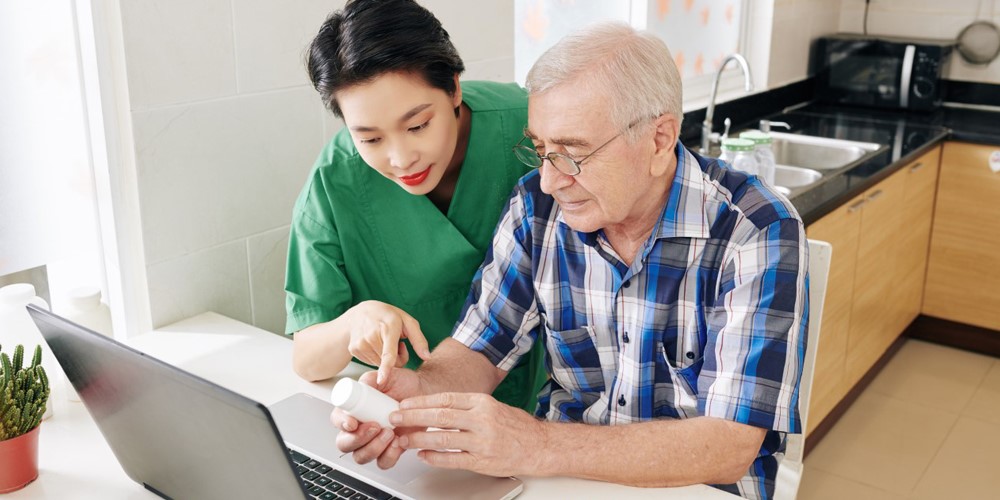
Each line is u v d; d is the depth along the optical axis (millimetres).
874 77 3562
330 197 1419
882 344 3191
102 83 1466
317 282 1434
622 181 1168
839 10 3867
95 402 1084
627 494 1117
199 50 1541
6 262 1506
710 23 3154
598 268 1331
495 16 2111
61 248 1569
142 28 1454
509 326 1417
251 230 1707
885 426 2965
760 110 3453
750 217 1232
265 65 1651
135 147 1489
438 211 1460
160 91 1502
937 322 3549
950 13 3619
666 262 1278
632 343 1319
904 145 3074
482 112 1457
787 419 1154
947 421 2994
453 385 1335
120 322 1608
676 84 1190
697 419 1173
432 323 1567
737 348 1178
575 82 1124
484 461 1107
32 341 1364
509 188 1510
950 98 3707
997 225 3268
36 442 1156
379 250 1479
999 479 2662
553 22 2525
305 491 899
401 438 1120
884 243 2951
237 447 916
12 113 1455
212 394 875
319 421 1271
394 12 1146
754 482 1297
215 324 1621
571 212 1212
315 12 1717
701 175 1267
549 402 1475
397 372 1271
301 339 1388
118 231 1547
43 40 1466
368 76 1140
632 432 1149
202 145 1586
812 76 3770
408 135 1202
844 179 2645
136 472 1138
